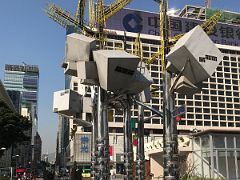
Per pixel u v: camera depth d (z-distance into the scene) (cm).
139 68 1723
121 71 1529
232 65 13188
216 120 12650
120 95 1675
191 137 4153
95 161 1670
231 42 13225
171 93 1506
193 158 4025
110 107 2102
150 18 11631
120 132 10238
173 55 1438
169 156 1442
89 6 2291
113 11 2538
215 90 12850
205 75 1448
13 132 6244
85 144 9956
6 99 12112
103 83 1575
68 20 2202
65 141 16012
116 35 10038
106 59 1494
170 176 1427
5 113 6328
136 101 1842
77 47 1608
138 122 2177
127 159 2019
